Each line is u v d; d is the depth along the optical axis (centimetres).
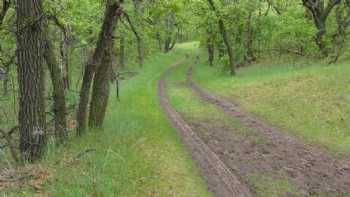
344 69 2238
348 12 2970
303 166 1077
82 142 1170
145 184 859
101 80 1389
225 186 902
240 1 3612
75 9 2045
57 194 745
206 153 1169
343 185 939
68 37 2150
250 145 1295
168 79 3719
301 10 3678
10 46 1638
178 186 873
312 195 874
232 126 1595
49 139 1155
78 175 843
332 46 2911
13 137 1417
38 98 1002
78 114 1316
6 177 845
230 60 3388
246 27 4209
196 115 1847
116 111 1775
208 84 3095
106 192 767
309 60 2991
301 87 2125
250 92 2370
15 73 2003
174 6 1461
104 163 919
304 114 1688
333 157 1167
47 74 2194
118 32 2431
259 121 1694
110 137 1212
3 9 1415
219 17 3409
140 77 3647
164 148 1173
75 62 3041
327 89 1948
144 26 1678
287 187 914
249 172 1013
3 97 1955
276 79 2508
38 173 863
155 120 1636
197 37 4838
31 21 963
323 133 1433
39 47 996
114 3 1262
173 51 7675
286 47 3691
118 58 4631
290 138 1397
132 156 1037
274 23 3969
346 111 1590
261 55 4172
